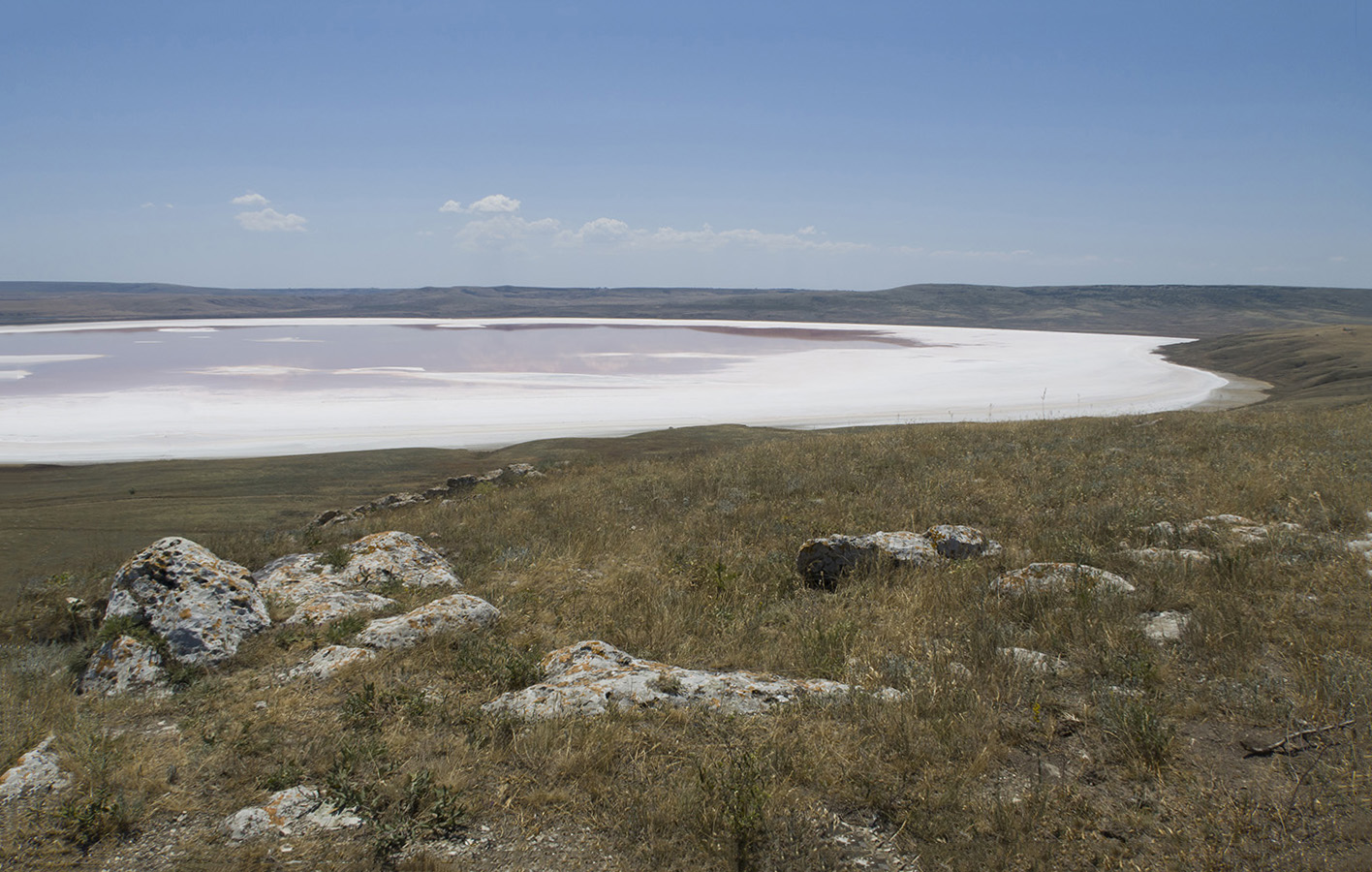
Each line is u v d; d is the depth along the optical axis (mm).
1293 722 5184
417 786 4789
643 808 4590
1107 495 12578
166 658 7164
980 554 9500
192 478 43031
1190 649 6406
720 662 6914
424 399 92438
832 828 4391
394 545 10695
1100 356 166750
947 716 5379
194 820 4750
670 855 4227
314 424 72000
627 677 6199
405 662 6957
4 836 4543
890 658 6527
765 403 90625
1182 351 169125
